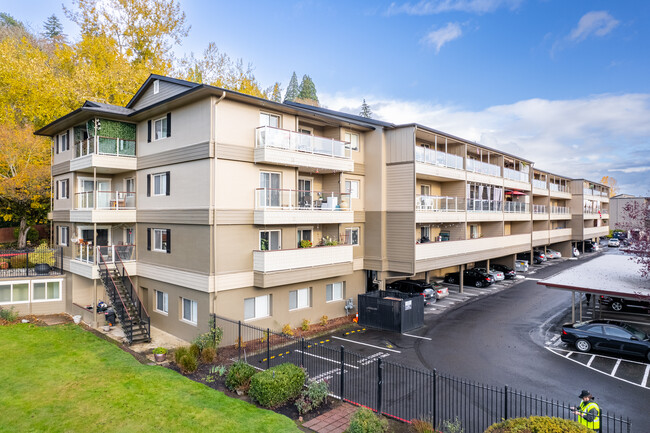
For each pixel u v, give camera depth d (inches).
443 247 1016.2
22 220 1283.2
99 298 900.6
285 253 743.7
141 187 843.4
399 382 551.2
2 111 1288.1
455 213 1079.6
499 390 531.2
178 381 527.8
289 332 768.9
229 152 697.0
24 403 457.4
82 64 1342.3
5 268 938.7
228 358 635.5
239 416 436.1
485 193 1318.9
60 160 991.6
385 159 957.8
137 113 792.9
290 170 796.6
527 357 671.1
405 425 429.4
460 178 1112.2
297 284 818.2
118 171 884.0
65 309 901.8
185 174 729.6
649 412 478.6
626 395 526.3
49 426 410.3
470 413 459.2
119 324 810.8
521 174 1512.1
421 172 945.5
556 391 534.6
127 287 812.0
